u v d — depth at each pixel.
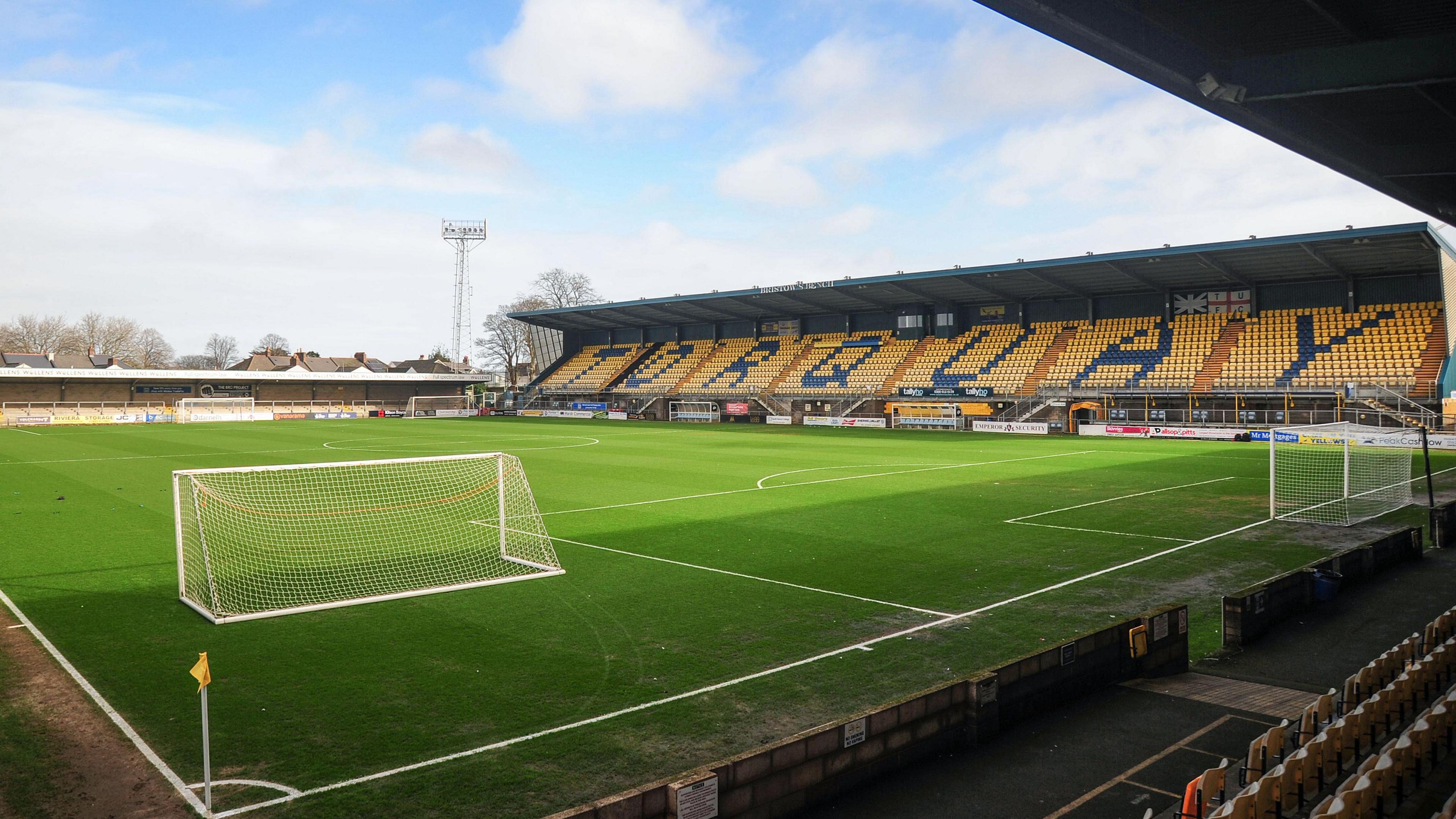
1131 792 6.83
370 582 13.90
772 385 68.69
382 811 6.54
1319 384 44.50
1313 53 12.45
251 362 92.69
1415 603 12.48
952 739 7.65
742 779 6.18
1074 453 36.44
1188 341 52.50
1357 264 45.94
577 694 8.96
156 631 11.26
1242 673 9.70
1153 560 15.27
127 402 71.75
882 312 70.12
